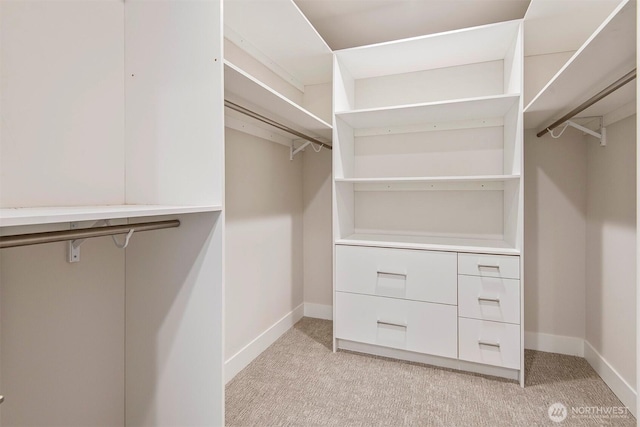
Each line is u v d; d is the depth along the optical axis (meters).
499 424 1.41
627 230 1.53
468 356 1.81
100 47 1.13
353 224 2.46
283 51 2.00
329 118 2.53
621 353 1.58
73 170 1.05
